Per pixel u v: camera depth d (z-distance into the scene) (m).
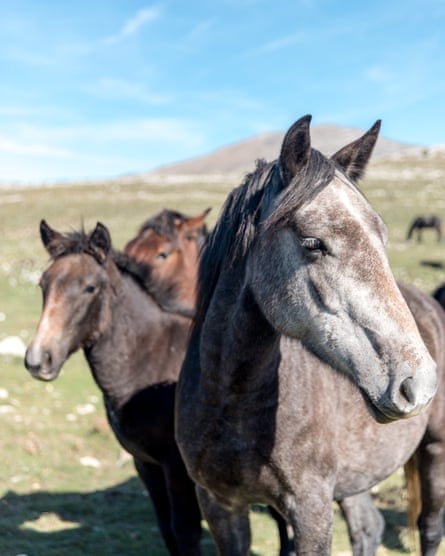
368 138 2.60
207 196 44.31
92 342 4.39
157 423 4.28
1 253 25.72
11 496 5.86
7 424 7.64
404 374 2.06
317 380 2.91
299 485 2.81
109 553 4.95
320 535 2.80
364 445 3.23
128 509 5.88
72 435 7.64
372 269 2.20
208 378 2.83
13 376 9.83
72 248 4.41
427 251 25.06
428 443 3.84
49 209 38.72
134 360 4.42
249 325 2.62
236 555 3.13
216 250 2.95
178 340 4.54
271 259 2.41
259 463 2.81
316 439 2.82
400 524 5.60
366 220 2.27
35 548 4.82
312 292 2.29
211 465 2.91
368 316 2.17
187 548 4.09
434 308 4.09
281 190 2.41
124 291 4.48
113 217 35.66
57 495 6.04
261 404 2.76
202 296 3.04
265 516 5.88
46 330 4.18
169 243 6.08
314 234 2.25
